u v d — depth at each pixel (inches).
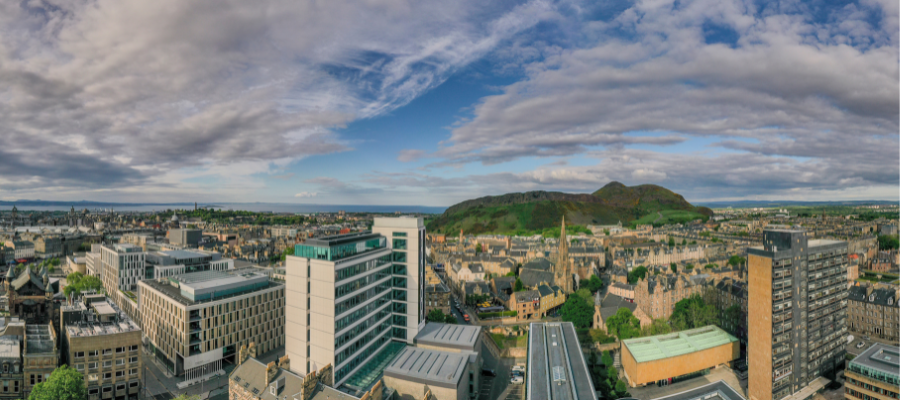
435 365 5039.4
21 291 6427.2
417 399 4736.7
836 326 5772.6
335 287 4618.6
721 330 6796.3
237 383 4375.0
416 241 5920.3
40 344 4975.4
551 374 4687.5
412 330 5944.9
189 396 5118.1
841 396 5260.8
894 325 7130.9
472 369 5349.4
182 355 5605.3
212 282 6284.5
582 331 7509.8
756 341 5359.3
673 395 4879.4
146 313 6825.8
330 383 4237.2
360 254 5265.8
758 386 5319.9
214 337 5871.1
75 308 5511.8
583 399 4128.9
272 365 4170.8
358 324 5132.9
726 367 6269.7
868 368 4756.4
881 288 7618.1
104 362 4862.2
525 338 7500.0
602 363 6441.9
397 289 6038.4
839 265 5777.6
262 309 6560.0
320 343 4707.2
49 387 4151.1
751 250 5442.9
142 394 5221.5
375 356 5585.6
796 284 5315.0
